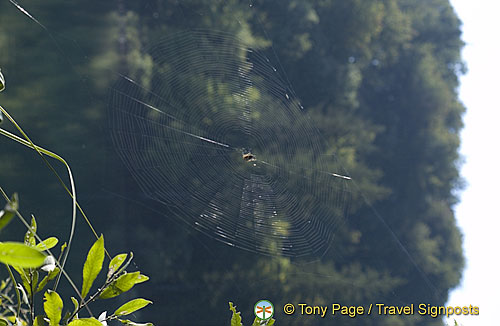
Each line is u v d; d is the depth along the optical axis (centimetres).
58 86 1021
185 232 1110
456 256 1520
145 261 1084
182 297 1089
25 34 1029
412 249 1453
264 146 875
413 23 1770
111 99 924
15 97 1011
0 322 111
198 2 1000
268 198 914
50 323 109
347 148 1448
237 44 858
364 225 1340
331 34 1531
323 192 1132
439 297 1397
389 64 1677
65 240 970
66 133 1033
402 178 1586
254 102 848
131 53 977
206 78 829
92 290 876
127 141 838
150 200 1099
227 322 1085
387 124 1641
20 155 999
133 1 1025
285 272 1089
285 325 1100
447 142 1680
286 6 1376
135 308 125
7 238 756
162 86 845
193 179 831
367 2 1577
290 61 1352
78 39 1030
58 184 1013
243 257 1100
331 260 1182
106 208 1064
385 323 1234
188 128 834
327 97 1448
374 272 1295
